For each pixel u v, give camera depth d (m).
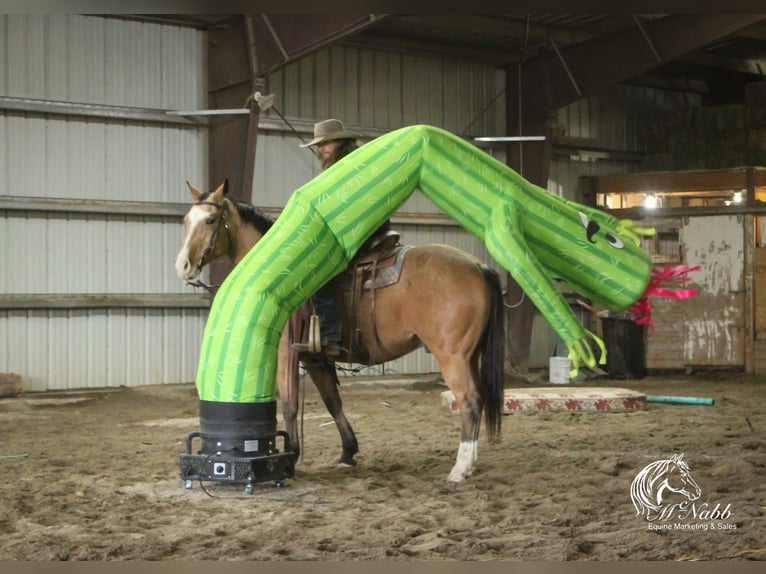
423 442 7.93
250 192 12.29
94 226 11.95
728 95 17.98
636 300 5.93
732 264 14.67
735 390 12.66
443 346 5.91
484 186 5.88
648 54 13.58
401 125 14.33
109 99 12.02
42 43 11.58
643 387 13.15
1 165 11.34
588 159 16.16
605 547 4.41
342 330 6.20
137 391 11.76
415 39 14.19
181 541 4.60
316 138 6.48
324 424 9.23
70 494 5.77
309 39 11.80
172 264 12.46
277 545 4.48
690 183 14.94
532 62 14.96
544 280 5.72
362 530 4.79
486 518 5.03
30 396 11.23
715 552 4.29
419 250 6.06
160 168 12.39
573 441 7.84
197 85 12.64
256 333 5.80
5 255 11.38
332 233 5.92
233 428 5.75
